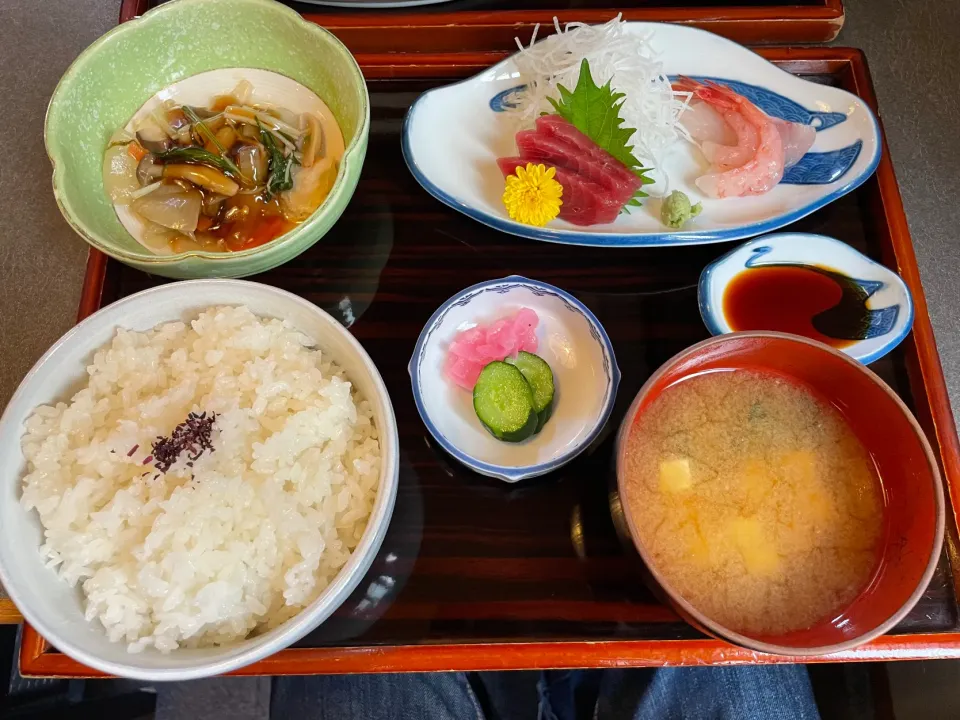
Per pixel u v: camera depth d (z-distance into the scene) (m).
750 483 0.28
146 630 0.27
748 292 0.34
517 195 0.33
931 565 0.24
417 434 0.32
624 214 0.37
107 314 0.29
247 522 0.27
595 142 0.36
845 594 0.26
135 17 0.37
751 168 0.36
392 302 0.34
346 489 0.28
